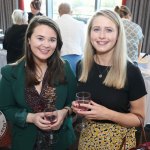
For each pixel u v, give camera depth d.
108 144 1.31
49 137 1.37
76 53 2.87
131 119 1.25
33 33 1.29
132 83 1.25
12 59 3.20
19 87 1.33
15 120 1.34
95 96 1.32
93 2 4.98
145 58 3.06
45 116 1.27
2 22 5.45
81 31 2.93
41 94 1.35
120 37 1.25
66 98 1.43
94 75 1.35
